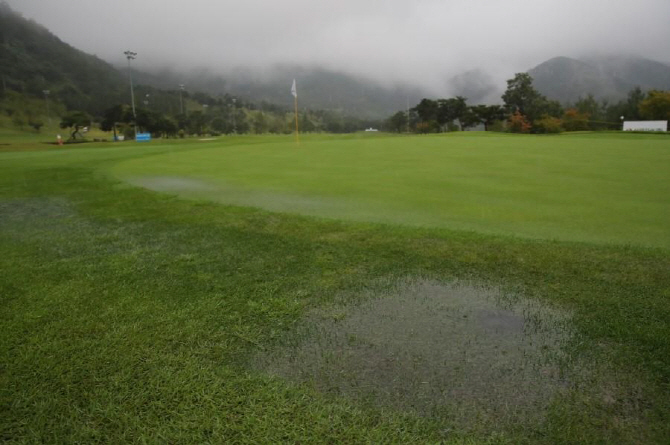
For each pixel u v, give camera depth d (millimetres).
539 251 4066
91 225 5391
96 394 2062
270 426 1849
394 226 5027
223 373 2229
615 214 5660
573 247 4180
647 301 3037
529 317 2840
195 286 3375
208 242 4559
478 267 3719
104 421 1886
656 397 2033
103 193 7668
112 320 2803
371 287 3346
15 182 9250
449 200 6633
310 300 3123
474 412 1929
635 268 3629
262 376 2199
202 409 1956
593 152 15359
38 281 3490
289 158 13672
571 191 7324
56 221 5645
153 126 73625
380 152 15938
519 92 88062
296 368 2277
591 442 1752
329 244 4398
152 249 4352
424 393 2062
